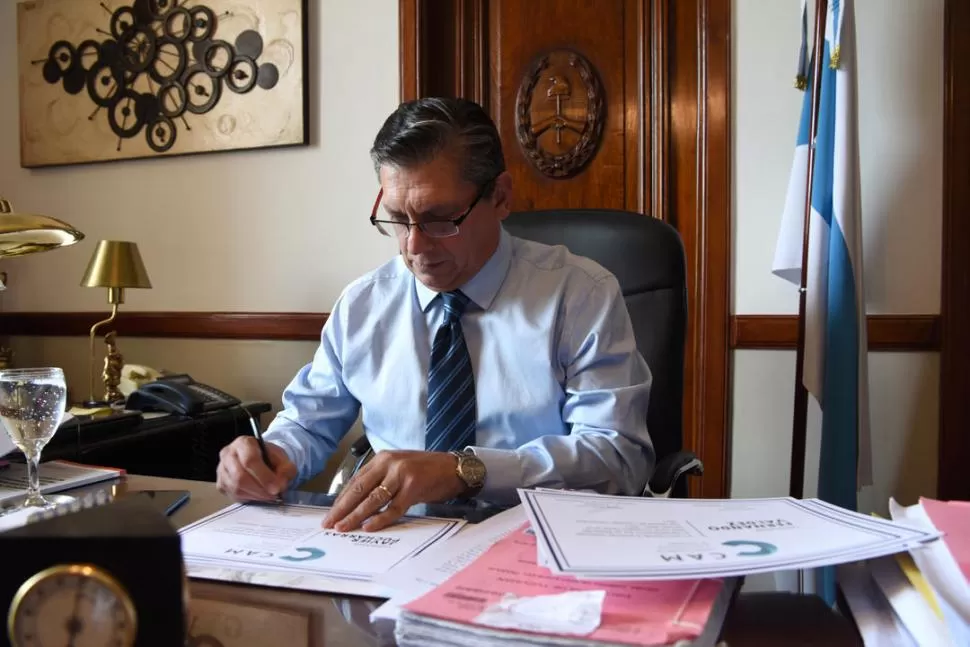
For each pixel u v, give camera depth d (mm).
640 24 2240
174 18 2561
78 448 1395
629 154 2287
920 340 1977
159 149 2598
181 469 1793
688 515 675
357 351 1293
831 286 1869
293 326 2465
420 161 1093
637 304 1366
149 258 2662
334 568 657
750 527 634
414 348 1262
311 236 2469
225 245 2566
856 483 1847
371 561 673
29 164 2770
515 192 2383
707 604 519
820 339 1876
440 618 501
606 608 513
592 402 1137
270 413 2512
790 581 618
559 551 571
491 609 512
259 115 2469
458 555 678
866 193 2012
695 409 2162
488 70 2391
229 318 2533
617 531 625
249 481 909
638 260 1380
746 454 2131
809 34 1954
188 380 2043
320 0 2422
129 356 2678
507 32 2371
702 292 2133
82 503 855
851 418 1842
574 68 2311
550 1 2328
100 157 2672
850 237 1859
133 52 2607
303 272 2482
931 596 530
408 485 823
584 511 686
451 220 1125
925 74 1965
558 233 1448
